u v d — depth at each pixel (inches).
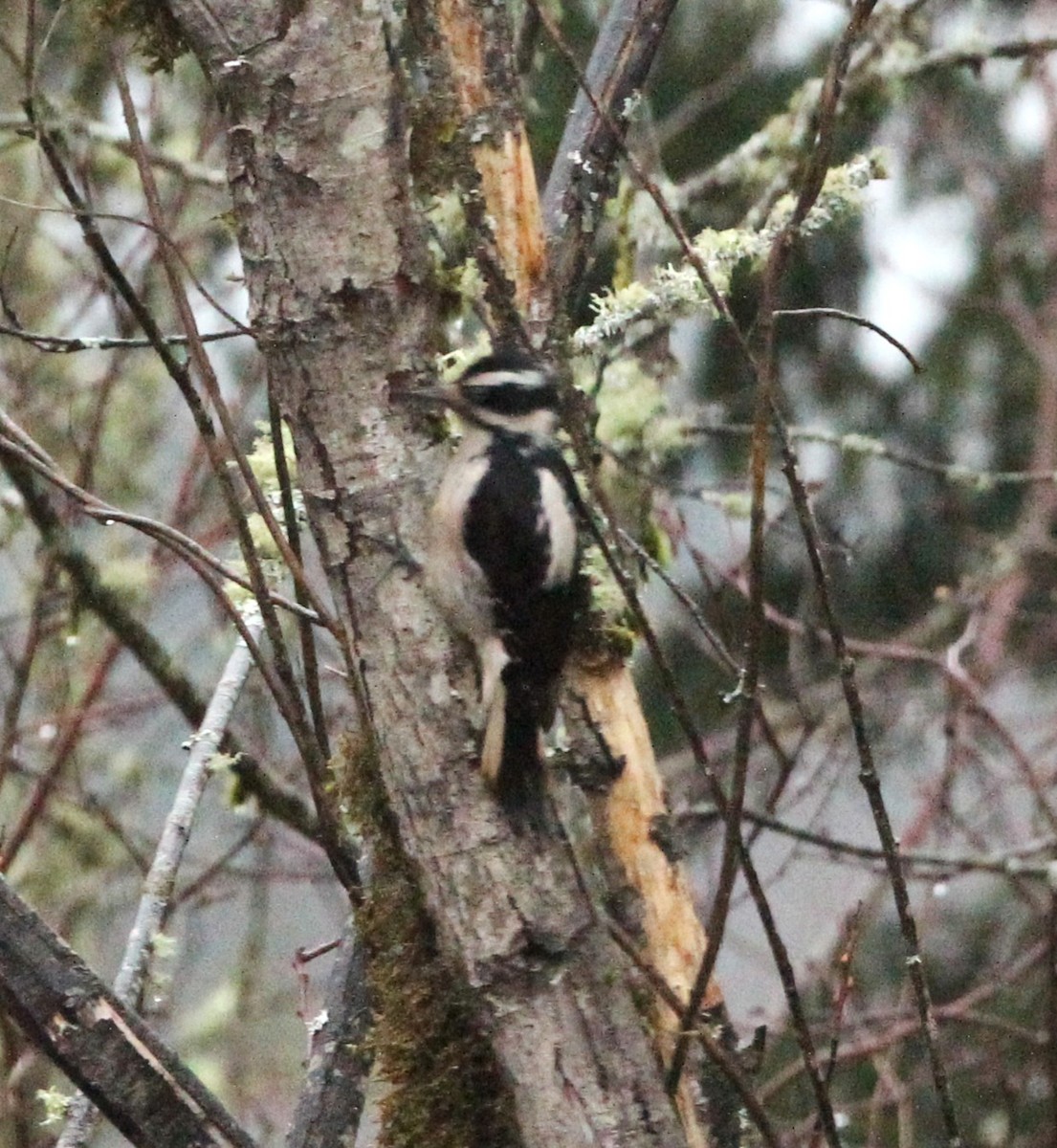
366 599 256.4
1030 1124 537.0
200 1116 250.8
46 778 469.4
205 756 336.2
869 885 635.5
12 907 248.4
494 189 313.1
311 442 258.5
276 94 252.5
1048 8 634.2
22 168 561.3
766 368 236.4
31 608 527.5
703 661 605.3
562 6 526.6
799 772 614.2
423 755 251.9
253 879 533.0
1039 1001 551.2
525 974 244.5
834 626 250.2
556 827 250.8
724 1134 289.7
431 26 311.4
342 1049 298.8
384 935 270.5
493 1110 264.4
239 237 258.1
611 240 493.7
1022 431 635.5
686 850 319.9
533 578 275.4
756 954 527.2
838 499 623.5
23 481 439.8
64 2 301.9
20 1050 453.1
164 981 336.2
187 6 255.3
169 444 626.2
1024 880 576.7
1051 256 622.2
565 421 259.6
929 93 597.0
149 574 491.2
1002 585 580.1
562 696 312.3
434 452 261.6
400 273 256.4
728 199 540.1
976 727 601.6
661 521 476.1
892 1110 537.6
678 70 611.5
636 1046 246.1
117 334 443.8
